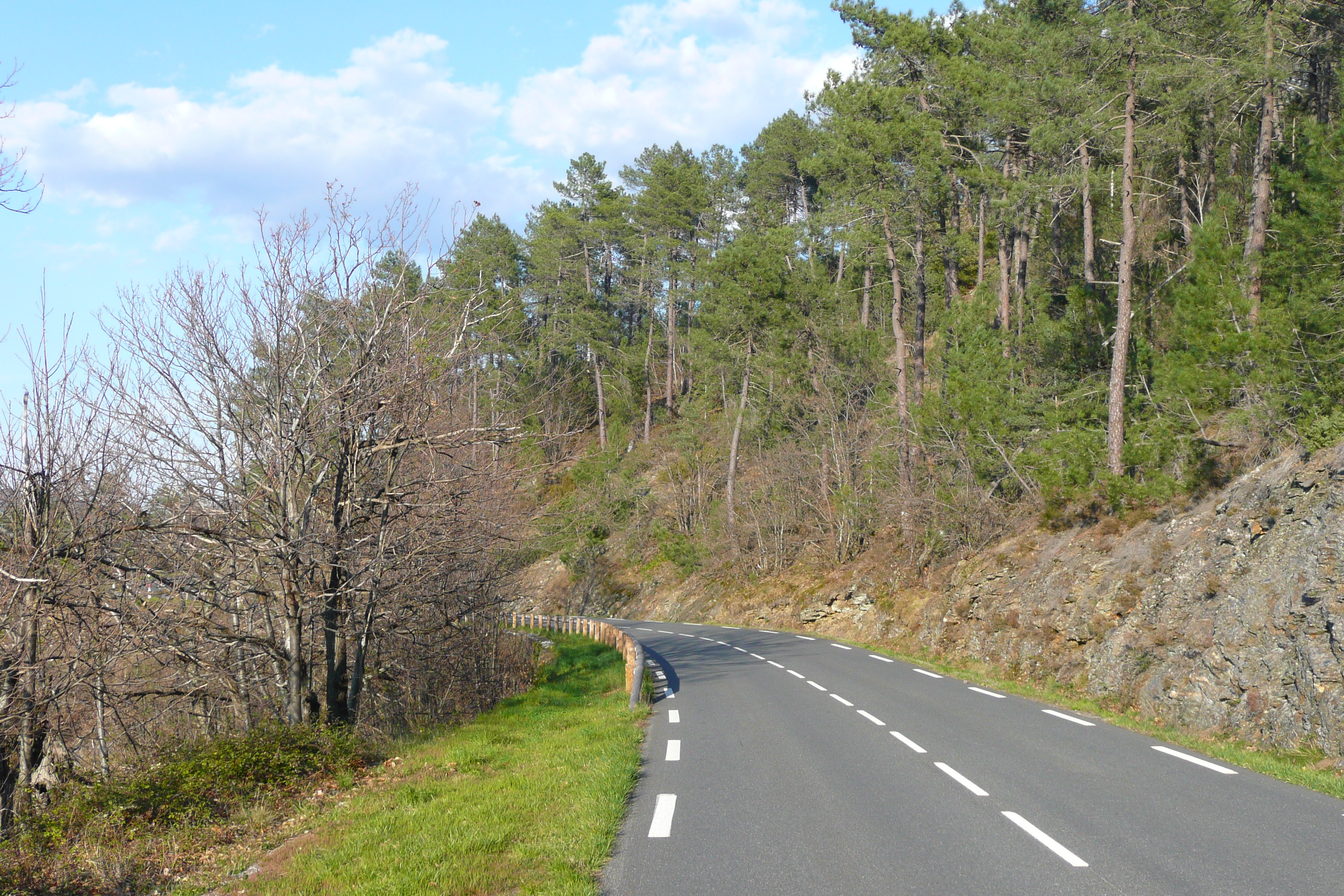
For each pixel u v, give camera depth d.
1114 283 21.94
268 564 13.59
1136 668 15.13
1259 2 21.75
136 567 12.42
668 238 66.69
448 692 19.33
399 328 13.98
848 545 36.84
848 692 16.67
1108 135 23.62
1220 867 6.19
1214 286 17.20
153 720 15.31
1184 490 18.08
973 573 23.91
